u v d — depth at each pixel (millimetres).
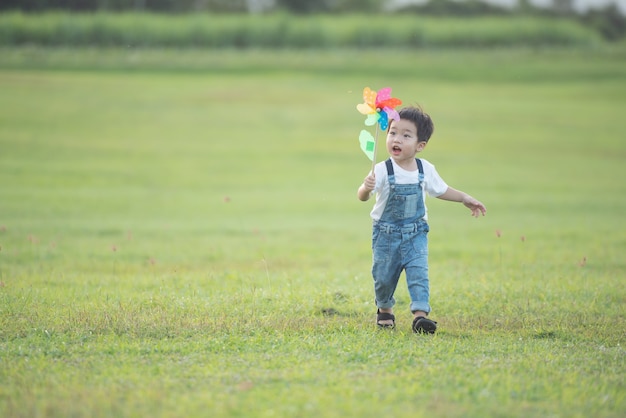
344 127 84438
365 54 132500
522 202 50500
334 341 15133
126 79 107750
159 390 12078
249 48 136250
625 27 180125
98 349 14484
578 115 94000
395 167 16281
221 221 42500
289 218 44531
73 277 23750
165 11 168875
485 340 15648
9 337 15344
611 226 39906
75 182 55188
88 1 158125
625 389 12500
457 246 33250
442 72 120438
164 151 70000
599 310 18797
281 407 11336
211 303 18469
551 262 27844
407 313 18594
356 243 35719
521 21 147375
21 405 11484
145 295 19781
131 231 37562
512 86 112625
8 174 56875
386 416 11023
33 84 100188
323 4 184125
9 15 135000
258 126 83438
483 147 75750
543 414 11344
